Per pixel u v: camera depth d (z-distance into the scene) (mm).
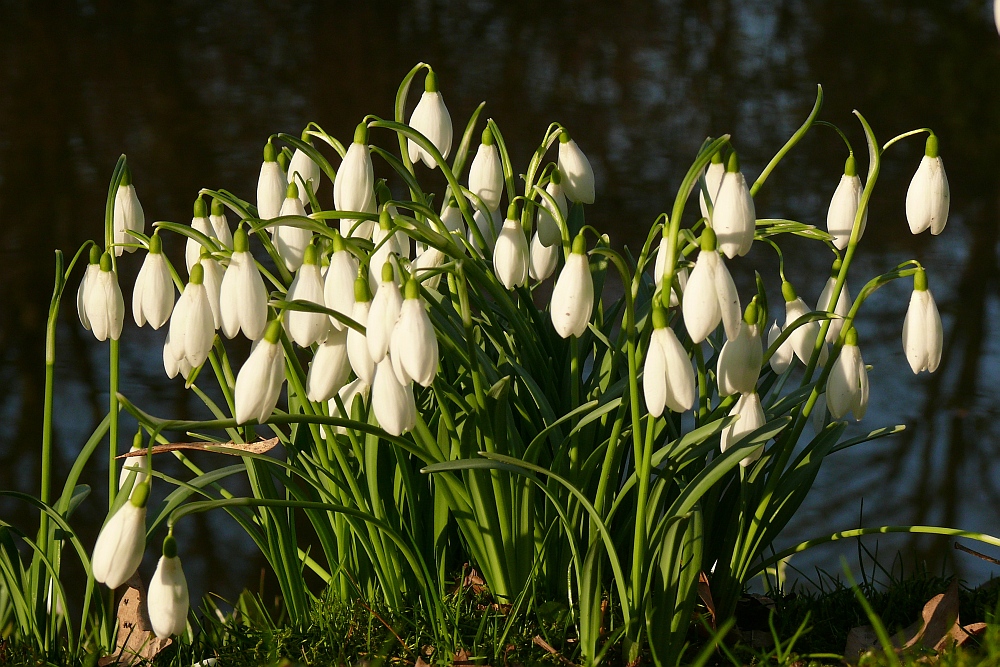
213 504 928
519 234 986
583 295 927
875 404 1782
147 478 914
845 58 4328
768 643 1015
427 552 1042
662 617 976
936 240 2424
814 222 2480
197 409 1763
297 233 996
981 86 3840
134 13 5039
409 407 919
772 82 3926
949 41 4629
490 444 981
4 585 1058
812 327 990
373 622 1016
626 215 2490
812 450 1001
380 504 1004
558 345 1044
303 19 4949
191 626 1067
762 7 5379
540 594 1017
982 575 1340
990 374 1847
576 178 1010
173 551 917
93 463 1656
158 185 2693
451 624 1003
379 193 999
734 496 1008
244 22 4855
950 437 1666
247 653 1014
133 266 2287
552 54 4309
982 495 1529
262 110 3451
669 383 908
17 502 1580
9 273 2230
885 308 2098
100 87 3707
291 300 924
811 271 2238
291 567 1030
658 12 5203
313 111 3445
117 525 908
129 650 1014
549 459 1019
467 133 1043
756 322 933
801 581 1314
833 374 954
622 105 3543
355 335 928
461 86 3779
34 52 4246
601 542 972
